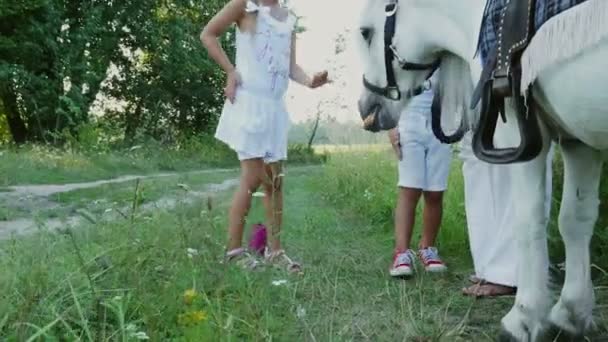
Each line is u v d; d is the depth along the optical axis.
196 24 29.03
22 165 12.01
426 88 3.19
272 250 4.42
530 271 2.83
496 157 2.54
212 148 23.75
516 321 2.87
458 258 5.02
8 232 5.48
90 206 6.33
